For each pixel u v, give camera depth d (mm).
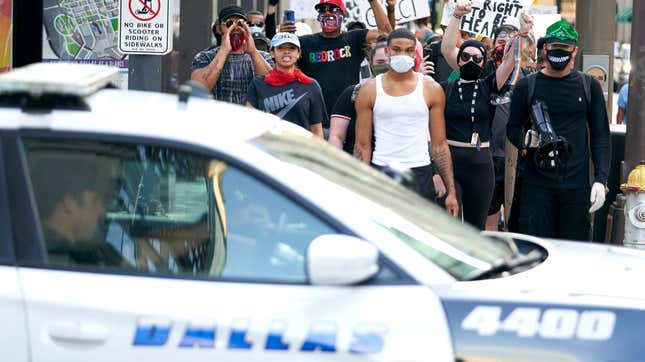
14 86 9195
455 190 18781
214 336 8773
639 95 20297
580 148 17875
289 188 9227
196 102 10289
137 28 18141
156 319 8789
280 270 9102
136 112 9492
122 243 9609
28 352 8758
